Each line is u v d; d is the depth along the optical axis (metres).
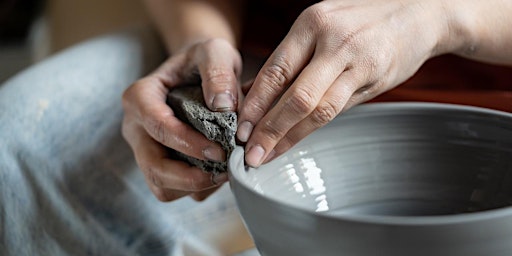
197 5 0.79
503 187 0.51
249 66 0.82
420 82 0.76
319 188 0.53
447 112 0.53
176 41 0.75
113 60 0.75
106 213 0.70
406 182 0.54
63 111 0.70
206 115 0.53
